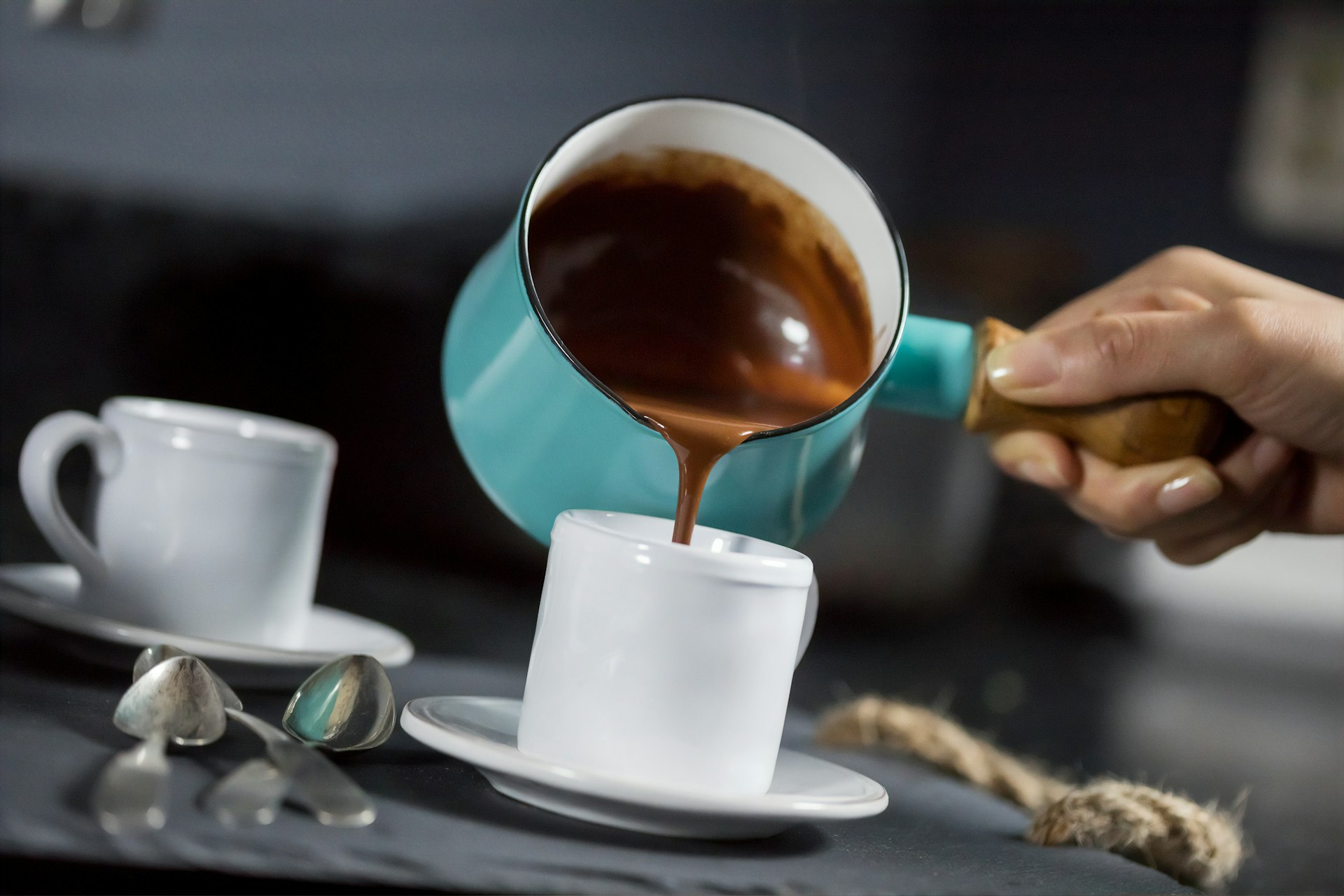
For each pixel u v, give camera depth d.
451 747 0.73
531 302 0.77
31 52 1.24
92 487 0.83
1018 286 1.90
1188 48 2.27
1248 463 0.89
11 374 1.23
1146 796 0.81
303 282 1.37
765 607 0.74
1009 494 1.81
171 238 1.31
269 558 0.83
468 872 0.69
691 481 0.77
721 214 0.85
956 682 1.31
